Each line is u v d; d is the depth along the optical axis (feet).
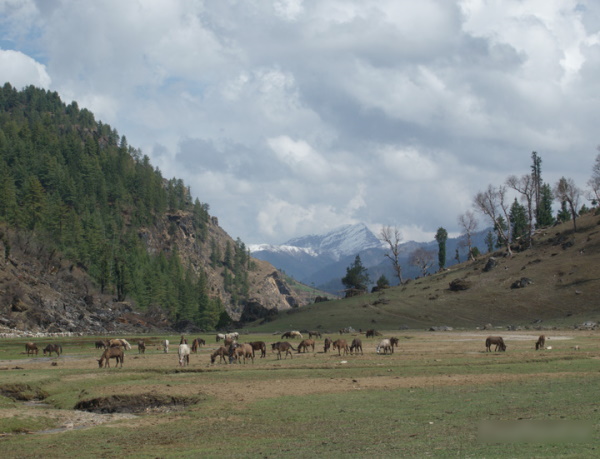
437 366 161.99
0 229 629.51
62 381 147.54
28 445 86.28
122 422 101.76
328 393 119.03
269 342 342.03
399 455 67.15
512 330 413.80
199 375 154.30
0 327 460.55
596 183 623.36
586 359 173.47
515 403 98.22
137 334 536.83
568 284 505.25
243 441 81.92
